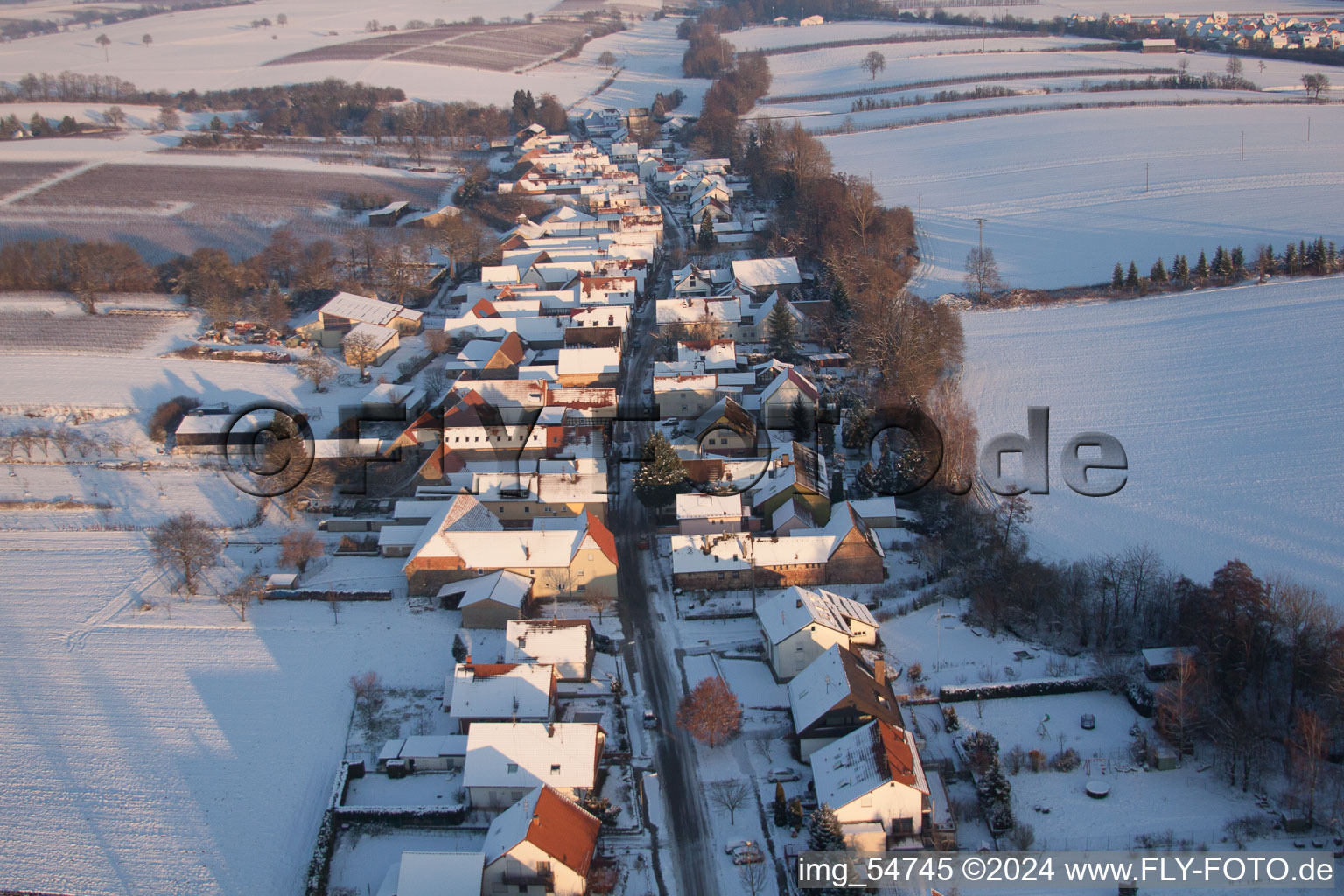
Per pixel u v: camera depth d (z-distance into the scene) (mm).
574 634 105438
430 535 118812
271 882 83750
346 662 108812
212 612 117312
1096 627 107250
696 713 94812
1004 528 125625
